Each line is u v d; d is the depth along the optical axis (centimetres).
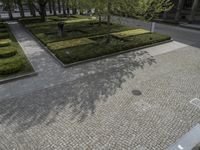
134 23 2303
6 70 852
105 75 880
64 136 517
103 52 1097
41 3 2256
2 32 1662
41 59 1088
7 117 597
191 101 672
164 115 597
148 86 778
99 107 642
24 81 832
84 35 1520
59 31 1493
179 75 878
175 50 1252
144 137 510
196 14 2352
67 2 2161
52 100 686
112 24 2025
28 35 1702
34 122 573
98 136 516
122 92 734
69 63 990
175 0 2512
